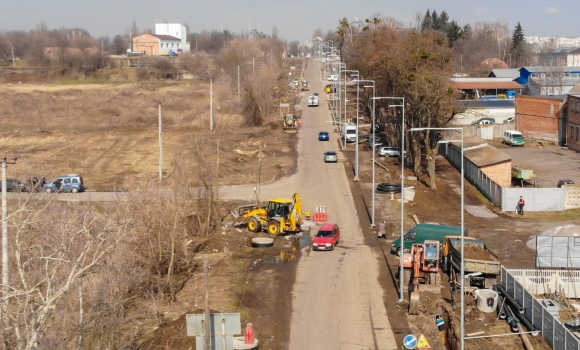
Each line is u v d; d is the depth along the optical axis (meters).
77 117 107.75
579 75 126.19
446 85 63.34
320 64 198.25
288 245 46.53
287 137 91.31
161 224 38.25
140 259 35.31
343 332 31.98
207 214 50.03
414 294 34.12
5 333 21.56
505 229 50.09
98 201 51.16
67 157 77.31
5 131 94.19
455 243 39.12
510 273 35.38
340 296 36.69
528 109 88.81
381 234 48.16
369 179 66.62
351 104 115.69
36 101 124.00
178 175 50.75
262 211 49.59
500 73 126.62
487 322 32.66
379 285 38.38
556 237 39.47
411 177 66.56
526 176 61.25
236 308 34.59
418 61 67.56
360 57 105.75
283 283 38.69
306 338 31.30
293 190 62.53
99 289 28.17
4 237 23.16
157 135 91.69
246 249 45.47
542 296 35.50
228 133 92.81
